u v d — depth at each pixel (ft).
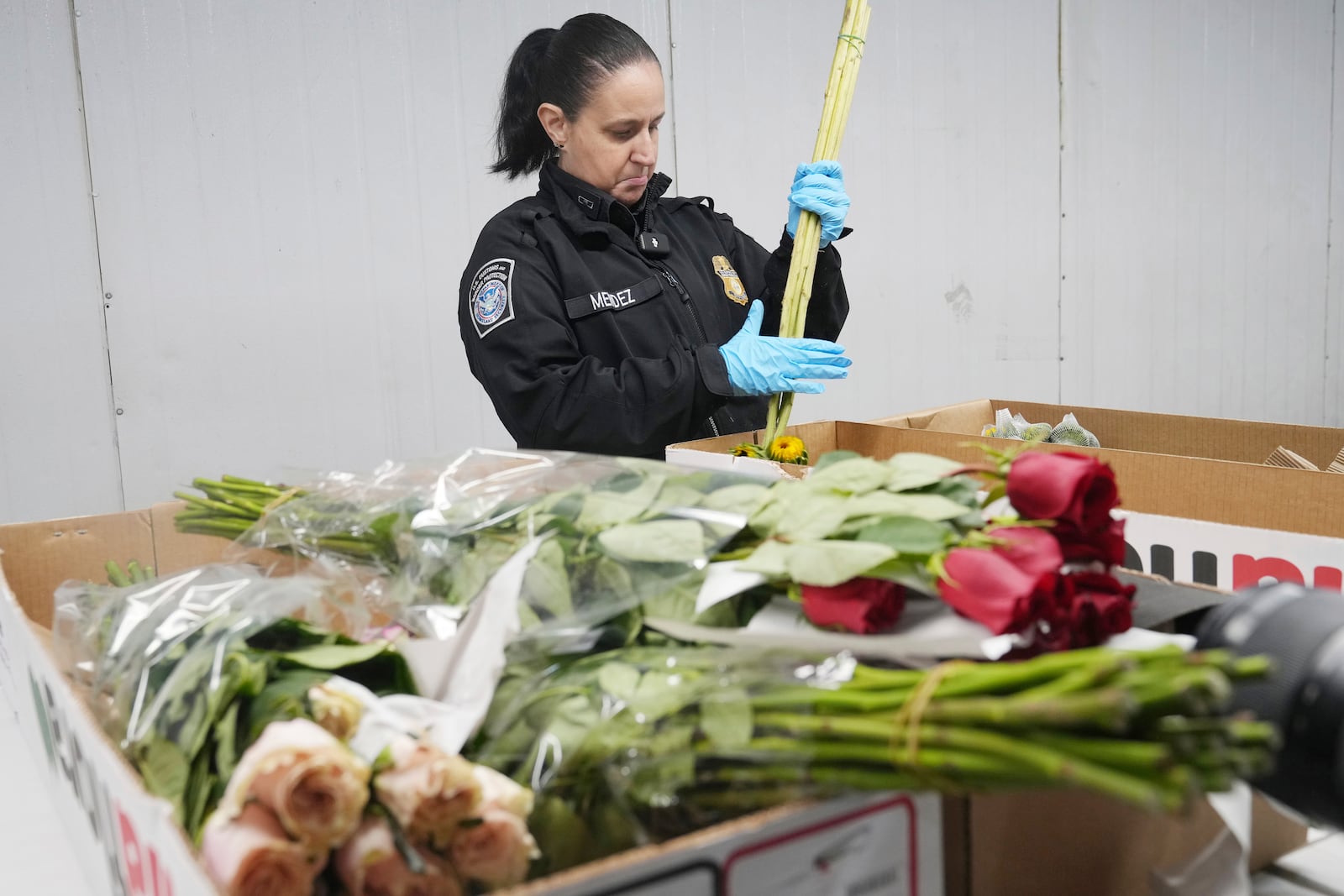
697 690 2.21
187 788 2.32
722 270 6.91
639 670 2.37
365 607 3.03
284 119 9.71
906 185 12.93
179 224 9.37
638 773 2.22
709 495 2.80
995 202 13.62
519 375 5.95
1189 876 2.58
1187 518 4.76
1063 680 1.70
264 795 1.89
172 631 2.78
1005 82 13.48
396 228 10.31
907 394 13.32
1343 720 1.92
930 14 12.83
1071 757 1.65
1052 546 2.33
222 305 9.62
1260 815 2.77
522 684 2.49
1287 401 16.85
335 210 10.02
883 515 2.44
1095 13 14.05
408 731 2.27
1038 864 2.38
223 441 9.75
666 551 2.60
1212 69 15.25
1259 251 16.17
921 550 2.30
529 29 10.71
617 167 6.20
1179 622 2.71
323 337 10.10
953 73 13.08
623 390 5.78
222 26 9.37
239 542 3.54
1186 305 15.53
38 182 8.83
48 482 9.12
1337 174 16.85
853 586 2.34
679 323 6.41
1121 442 7.34
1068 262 14.34
